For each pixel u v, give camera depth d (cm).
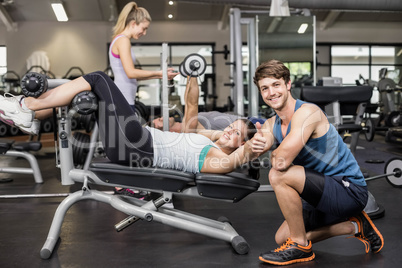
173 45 1132
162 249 173
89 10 1026
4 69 1055
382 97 673
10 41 1059
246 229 204
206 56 1138
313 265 153
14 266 155
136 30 243
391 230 197
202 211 242
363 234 164
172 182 165
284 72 147
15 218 228
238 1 559
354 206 154
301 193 151
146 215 167
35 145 339
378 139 734
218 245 178
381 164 427
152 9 1055
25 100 163
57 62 1084
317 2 541
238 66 404
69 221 218
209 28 1131
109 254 167
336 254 165
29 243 183
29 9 1016
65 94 159
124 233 196
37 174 340
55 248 175
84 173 172
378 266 151
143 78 240
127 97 246
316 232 167
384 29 1163
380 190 294
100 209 244
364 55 1172
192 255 166
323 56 1166
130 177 165
